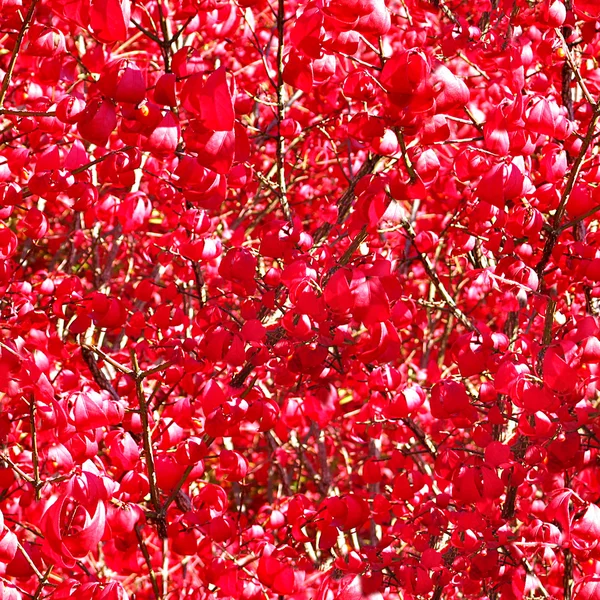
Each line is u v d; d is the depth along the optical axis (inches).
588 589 64.1
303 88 63.9
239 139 61.6
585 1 65.1
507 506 68.7
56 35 65.6
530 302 70.9
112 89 60.6
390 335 62.6
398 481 67.9
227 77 60.9
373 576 64.4
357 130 64.7
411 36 67.2
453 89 61.2
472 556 66.8
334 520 65.6
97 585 62.9
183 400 67.2
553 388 63.7
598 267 67.0
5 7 64.9
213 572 65.9
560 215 66.8
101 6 59.9
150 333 71.4
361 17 60.8
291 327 63.5
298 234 66.5
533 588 67.3
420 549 67.3
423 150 64.1
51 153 65.7
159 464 66.6
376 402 66.7
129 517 65.3
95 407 63.9
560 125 65.5
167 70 62.4
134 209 68.4
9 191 66.3
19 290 70.2
